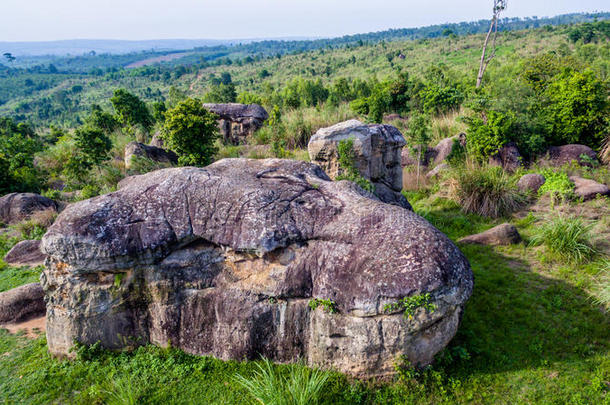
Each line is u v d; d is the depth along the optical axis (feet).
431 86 76.18
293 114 70.49
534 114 48.26
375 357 17.47
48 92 541.34
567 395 16.76
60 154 62.80
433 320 16.80
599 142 45.70
